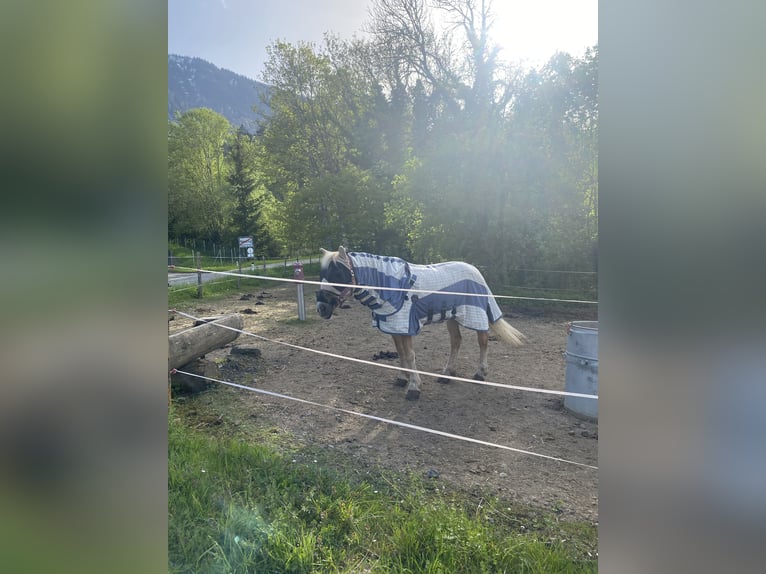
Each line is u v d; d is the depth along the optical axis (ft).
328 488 7.88
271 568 6.05
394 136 43.75
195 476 8.00
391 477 8.41
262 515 7.02
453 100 33.96
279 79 47.21
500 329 13.57
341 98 47.32
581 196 26.53
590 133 26.45
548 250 26.84
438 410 11.84
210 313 24.43
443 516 6.91
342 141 48.80
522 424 10.93
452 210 29.76
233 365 15.39
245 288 34.06
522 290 26.71
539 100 27.91
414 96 37.93
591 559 6.11
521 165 28.12
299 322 22.67
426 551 6.28
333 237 44.34
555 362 16.11
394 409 11.93
